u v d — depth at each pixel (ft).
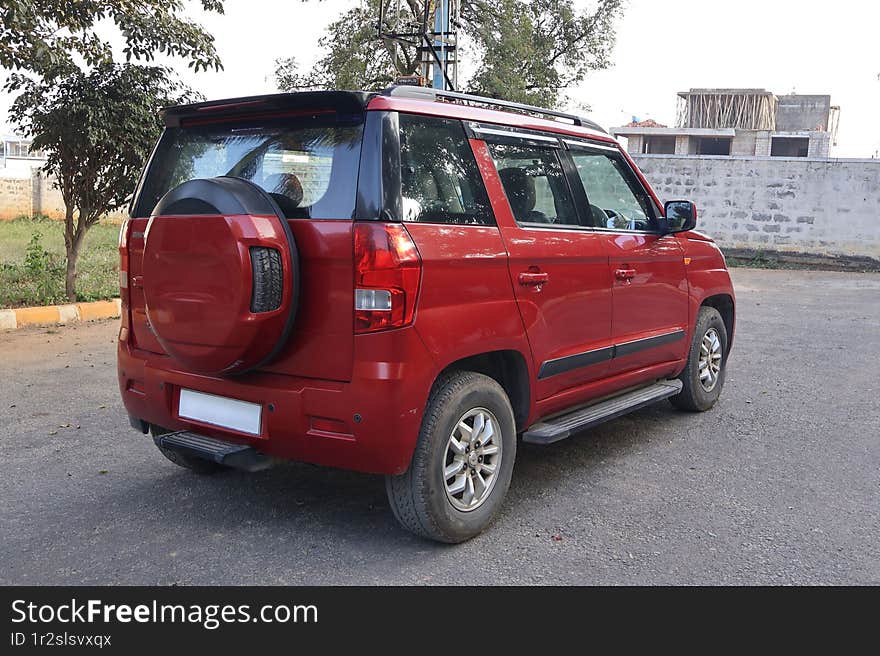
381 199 11.05
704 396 20.17
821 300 41.57
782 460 16.74
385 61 66.74
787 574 11.71
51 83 31.58
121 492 14.47
